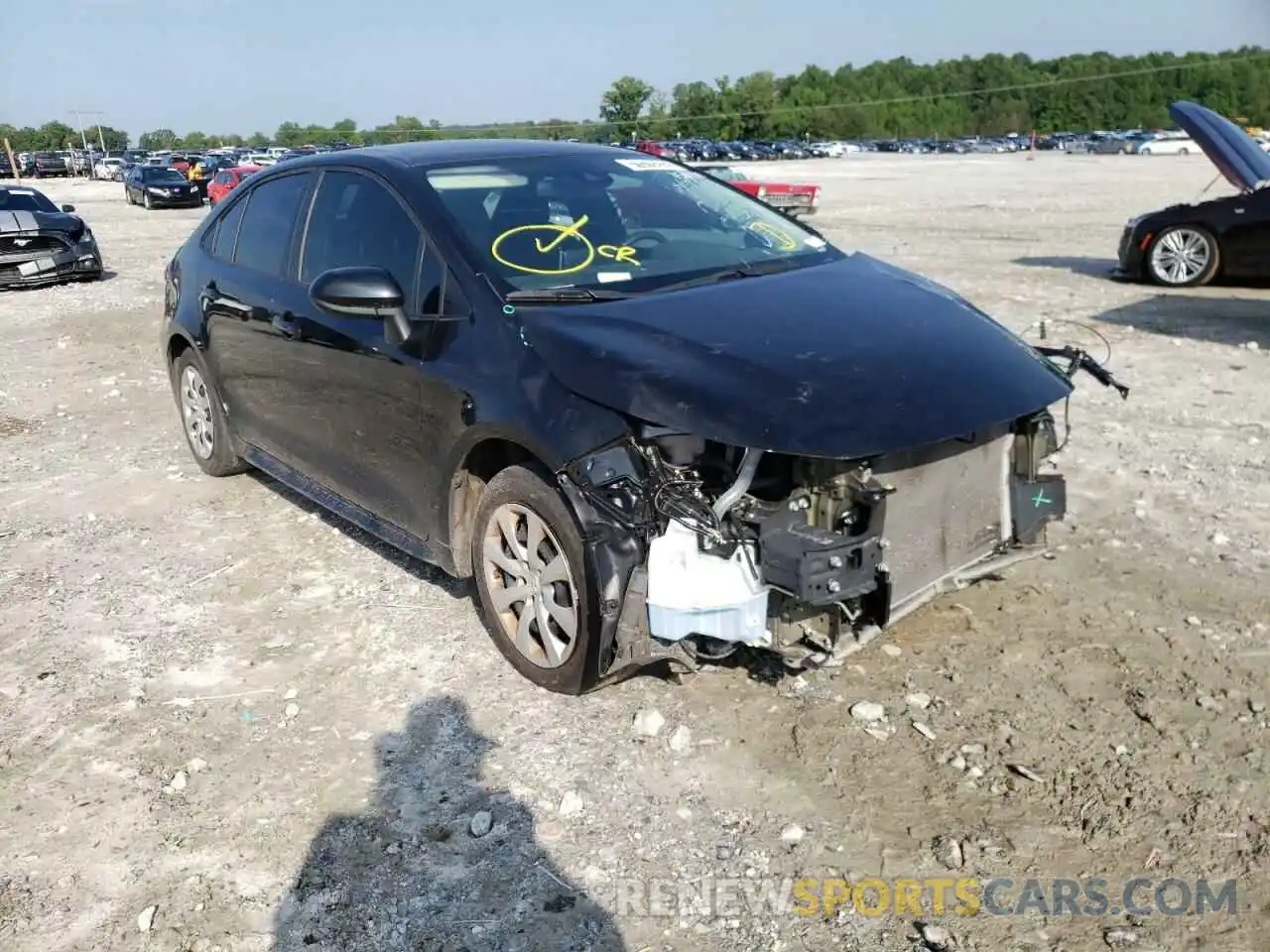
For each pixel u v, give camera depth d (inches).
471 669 156.7
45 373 370.9
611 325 143.5
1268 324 384.2
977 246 644.7
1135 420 267.1
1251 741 133.3
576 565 135.9
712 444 133.4
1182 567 180.7
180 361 246.5
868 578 127.0
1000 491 152.3
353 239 181.0
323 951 107.3
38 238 593.3
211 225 236.4
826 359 134.9
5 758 140.1
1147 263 481.7
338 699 151.2
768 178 1604.3
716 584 128.7
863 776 129.0
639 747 136.3
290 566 196.4
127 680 158.2
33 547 208.8
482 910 111.6
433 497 161.8
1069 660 152.4
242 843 122.8
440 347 155.6
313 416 191.2
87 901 114.6
